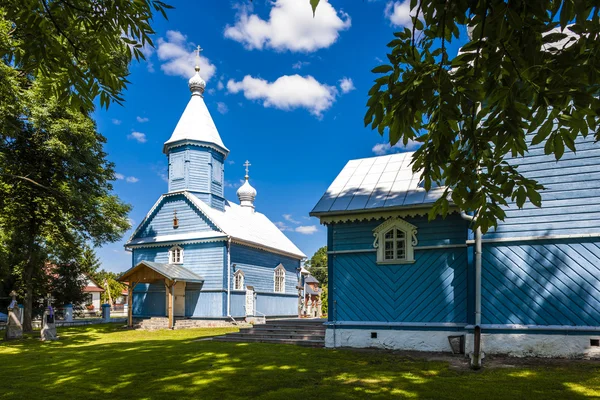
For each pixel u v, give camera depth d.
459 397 7.43
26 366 12.05
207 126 31.31
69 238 24.08
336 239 14.15
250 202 38.41
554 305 11.02
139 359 12.37
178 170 30.25
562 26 3.86
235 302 28.14
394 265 13.30
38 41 6.00
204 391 8.34
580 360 10.48
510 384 8.23
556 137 4.73
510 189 5.58
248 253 30.31
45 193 21.45
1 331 26.94
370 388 8.26
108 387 8.94
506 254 11.61
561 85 4.25
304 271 44.31
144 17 6.38
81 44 6.39
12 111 15.48
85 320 34.44
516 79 4.41
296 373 9.82
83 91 6.53
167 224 29.84
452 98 4.30
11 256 24.12
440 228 12.85
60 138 20.45
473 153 5.64
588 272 10.84
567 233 11.09
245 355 12.47
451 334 12.26
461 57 4.47
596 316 10.64
